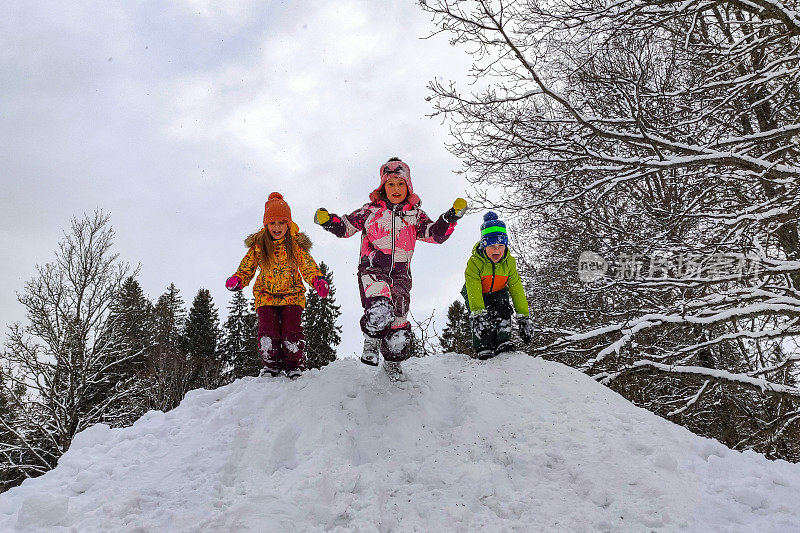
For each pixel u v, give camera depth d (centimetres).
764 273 640
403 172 369
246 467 290
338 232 361
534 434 312
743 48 698
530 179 789
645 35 679
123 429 352
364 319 326
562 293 955
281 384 378
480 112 716
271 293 416
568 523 236
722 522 232
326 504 247
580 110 716
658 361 730
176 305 3375
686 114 777
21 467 1277
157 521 236
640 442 297
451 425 335
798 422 730
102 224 1541
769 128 805
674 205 779
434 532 231
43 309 1431
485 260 442
